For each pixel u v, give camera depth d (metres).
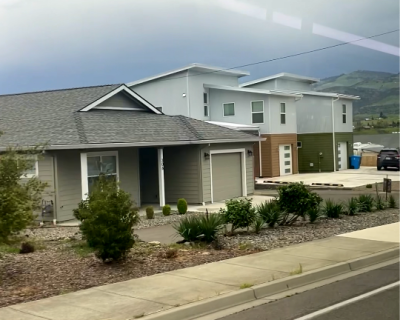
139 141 19.05
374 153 53.41
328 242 12.22
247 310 7.32
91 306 7.20
